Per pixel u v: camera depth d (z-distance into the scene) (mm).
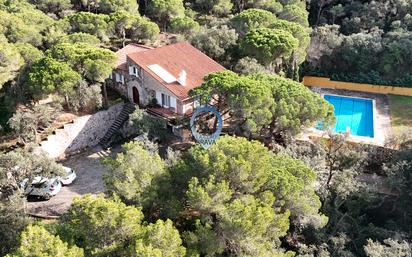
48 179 34750
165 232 22531
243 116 40344
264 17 61469
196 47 57781
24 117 40219
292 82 43688
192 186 26188
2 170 28906
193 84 46406
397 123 54812
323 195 36656
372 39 67625
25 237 21016
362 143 46625
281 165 31797
